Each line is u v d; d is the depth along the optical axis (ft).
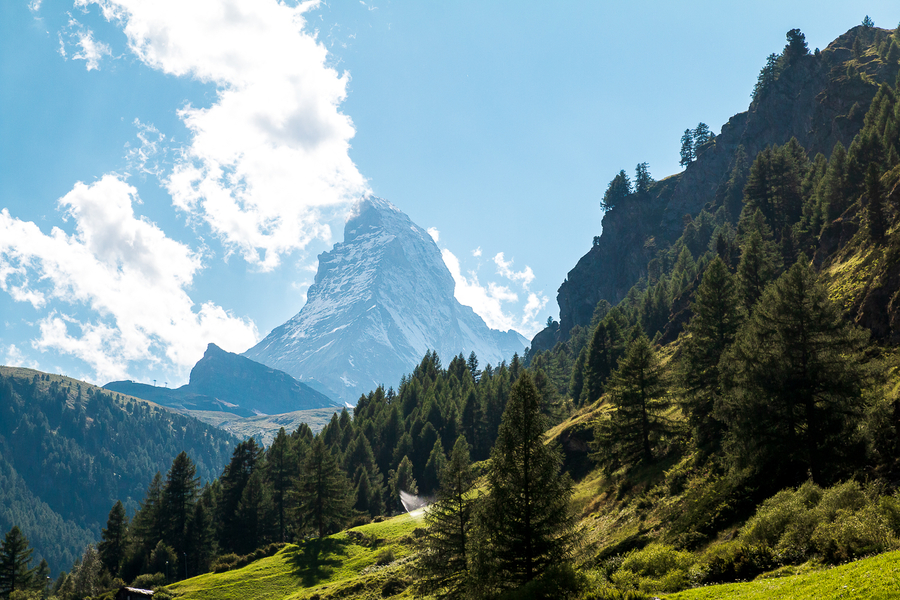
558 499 111.86
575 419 279.49
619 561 122.72
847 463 110.01
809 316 120.57
